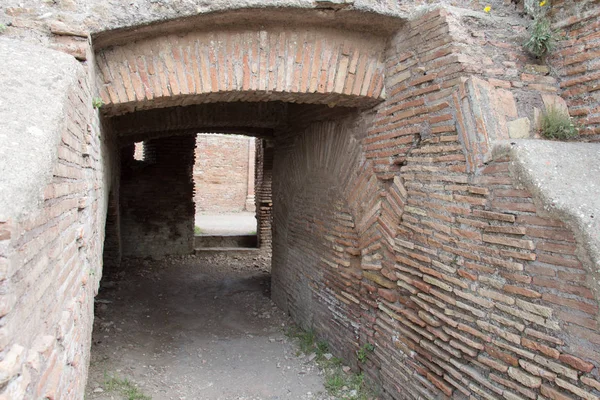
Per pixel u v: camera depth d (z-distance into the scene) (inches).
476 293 123.4
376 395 176.6
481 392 120.1
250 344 242.7
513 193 112.0
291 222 276.4
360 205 188.1
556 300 100.5
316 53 162.2
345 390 184.1
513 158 112.1
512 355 111.8
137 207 450.6
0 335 50.9
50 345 70.1
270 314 290.4
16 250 55.9
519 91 134.4
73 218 100.5
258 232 500.4
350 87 166.4
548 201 101.1
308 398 182.5
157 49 148.5
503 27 142.4
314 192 238.2
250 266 440.1
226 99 173.0
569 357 97.1
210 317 287.0
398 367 161.6
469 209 126.0
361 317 191.3
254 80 158.7
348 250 199.0
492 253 118.0
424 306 145.6
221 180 844.6
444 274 135.7
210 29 151.6
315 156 233.9
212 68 154.3
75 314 101.3
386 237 168.7
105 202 207.3
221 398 184.7
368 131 181.9
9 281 52.6
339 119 207.6
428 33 144.3
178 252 467.5
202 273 404.2
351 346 199.3
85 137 119.7
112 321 264.8
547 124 131.3
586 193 100.8
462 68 131.3
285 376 203.6
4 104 79.4
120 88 147.3
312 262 243.0
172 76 150.9
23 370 56.4
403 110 158.4
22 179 61.8
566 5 135.9
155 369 208.5
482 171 122.3
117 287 343.6
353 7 147.2
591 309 93.0
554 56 140.3
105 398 173.5
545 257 103.2
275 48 159.0
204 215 800.9
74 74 101.8
